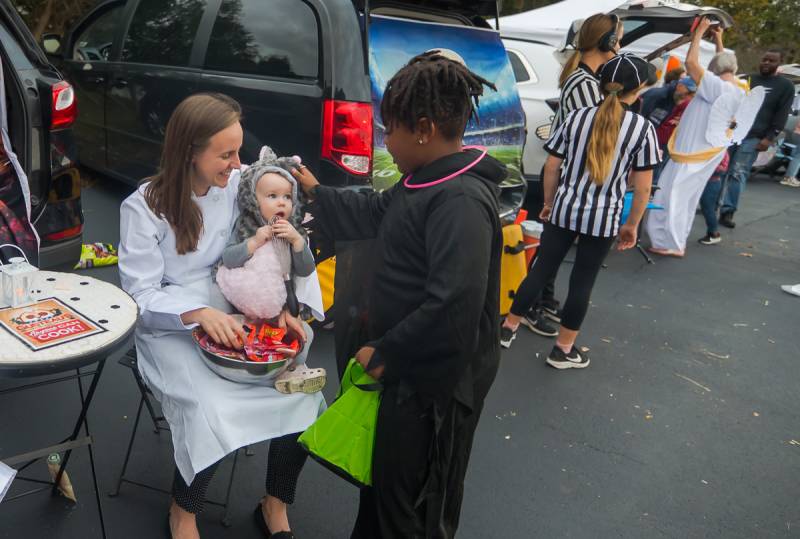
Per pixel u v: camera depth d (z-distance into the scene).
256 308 1.90
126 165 4.90
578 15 8.61
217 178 1.84
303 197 2.01
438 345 1.44
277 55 3.50
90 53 5.27
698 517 2.53
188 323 1.82
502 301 3.83
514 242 3.72
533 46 6.24
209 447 1.75
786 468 2.92
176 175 1.81
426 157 1.54
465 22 3.99
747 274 5.68
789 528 2.52
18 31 2.73
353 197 1.92
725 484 2.76
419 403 1.54
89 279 1.88
